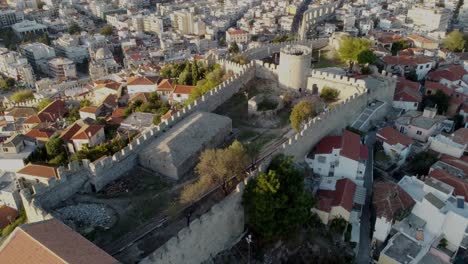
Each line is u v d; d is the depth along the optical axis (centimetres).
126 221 4991
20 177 7794
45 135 10056
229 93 8500
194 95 9475
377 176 7169
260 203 5025
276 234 5300
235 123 7556
